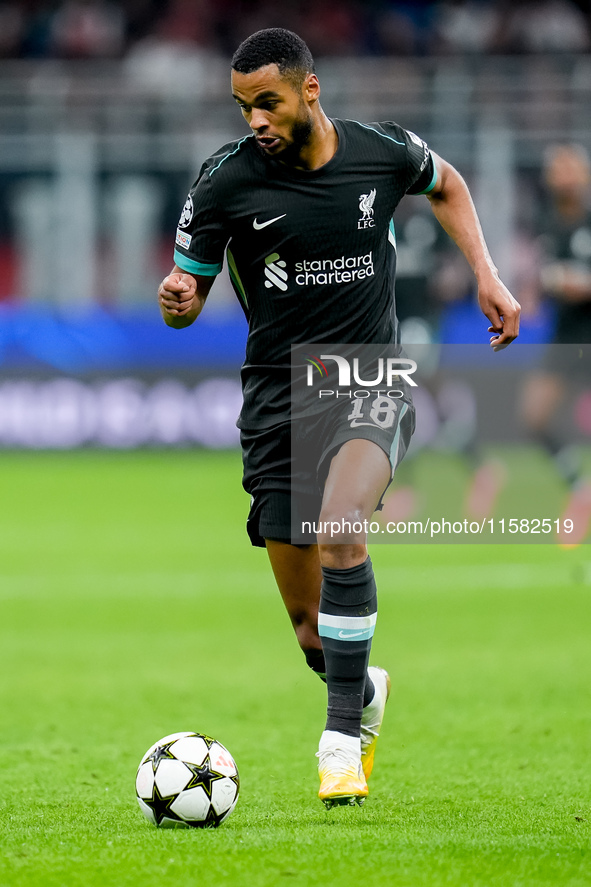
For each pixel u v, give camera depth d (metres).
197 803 12.77
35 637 28.42
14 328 61.12
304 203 13.65
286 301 14.01
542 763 17.00
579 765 16.81
